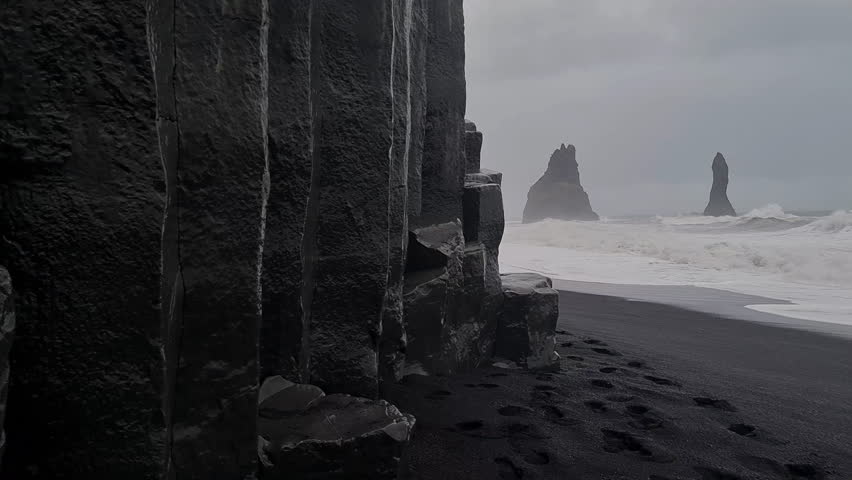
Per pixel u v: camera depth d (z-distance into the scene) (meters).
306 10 2.25
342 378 2.67
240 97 1.77
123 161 1.48
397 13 2.98
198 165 1.70
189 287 1.72
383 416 2.23
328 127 2.54
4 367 1.29
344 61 2.56
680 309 7.23
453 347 3.84
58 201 1.44
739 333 5.78
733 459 2.67
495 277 4.24
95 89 1.44
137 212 1.50
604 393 3.56
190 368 1.74
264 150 1.83
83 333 1.48
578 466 2.52
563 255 15.29
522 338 4.14
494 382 3.69
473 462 2.52
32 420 1.46
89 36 1.43
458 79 4.16
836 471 2.60
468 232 4.34
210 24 1.71
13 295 1.40
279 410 2.22
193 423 1.75
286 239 2.29
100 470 1.52
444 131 4.07
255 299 1.85
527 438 2.79
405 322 3.51
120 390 1.52
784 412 3.37
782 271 11.98
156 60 1.57
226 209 1.77
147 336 1.53
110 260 1.48
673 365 4.38
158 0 1.58
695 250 14.48
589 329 5.75
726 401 3.52
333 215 2.60
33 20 1.39
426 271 3.70
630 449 2.74
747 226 30.64
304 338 2.51
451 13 4.09
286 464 1.97
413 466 2.45
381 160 2.70
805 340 5.47
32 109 1.40
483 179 4.72
